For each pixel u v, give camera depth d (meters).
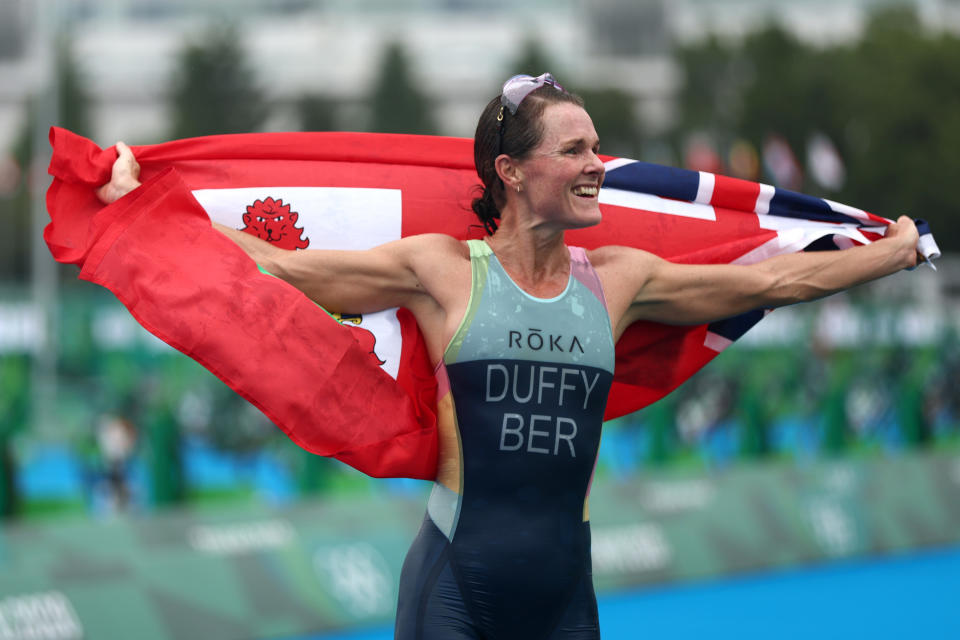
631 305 5.96
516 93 5.55
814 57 96.00
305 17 152.00
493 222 6.10
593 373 5.64
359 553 17.45
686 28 142.50
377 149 6.79
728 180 6.88
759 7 146.62
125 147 6.44
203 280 5.75
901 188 82.38
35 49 114.69
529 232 5.64
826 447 35.66
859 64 90.56
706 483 22.66
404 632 5.65
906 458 26.23
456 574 5.55
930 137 82.94
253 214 6.69
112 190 6.21
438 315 5.77
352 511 18.95
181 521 17.36
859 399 40.19
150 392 32.62
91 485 26.08
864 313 43.44
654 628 17.89
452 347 5.54
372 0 159.88
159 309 5.72
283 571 16.41
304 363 5.70
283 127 121.31
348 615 16.69
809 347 41.75
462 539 5.57
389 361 6.02
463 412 5.56
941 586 21.42
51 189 6.21
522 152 5.52
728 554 21.92
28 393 37.28
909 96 83.06
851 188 84.00
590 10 136.50
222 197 6.66
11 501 23.53
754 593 20.53
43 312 39.84
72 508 27.52
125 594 14.59
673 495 21.98
